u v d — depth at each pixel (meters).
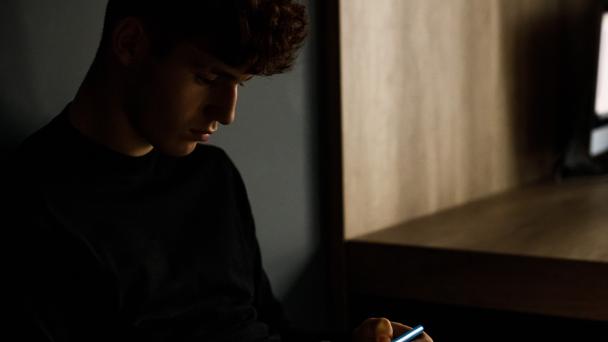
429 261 1.56
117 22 0.92
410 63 1.87
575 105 2.84
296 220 1.60
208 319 1.08
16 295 0.87
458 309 1.59
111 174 0.97
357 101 1.68
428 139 1.98
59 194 0.92
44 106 1.08
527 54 2.59
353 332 1.12
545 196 2.29
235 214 1.17
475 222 1.85
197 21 0.84
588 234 1.64
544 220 1.85
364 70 1.69
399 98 1.83
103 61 0.95
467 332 1.59
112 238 0.96
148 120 0.92
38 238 0.89
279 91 1.53
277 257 1.55
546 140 2.81
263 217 1.51
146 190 1.03
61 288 0.91
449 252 1.53
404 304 1.65
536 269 1.44
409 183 1.90
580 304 1.41
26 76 1.05
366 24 1.69
